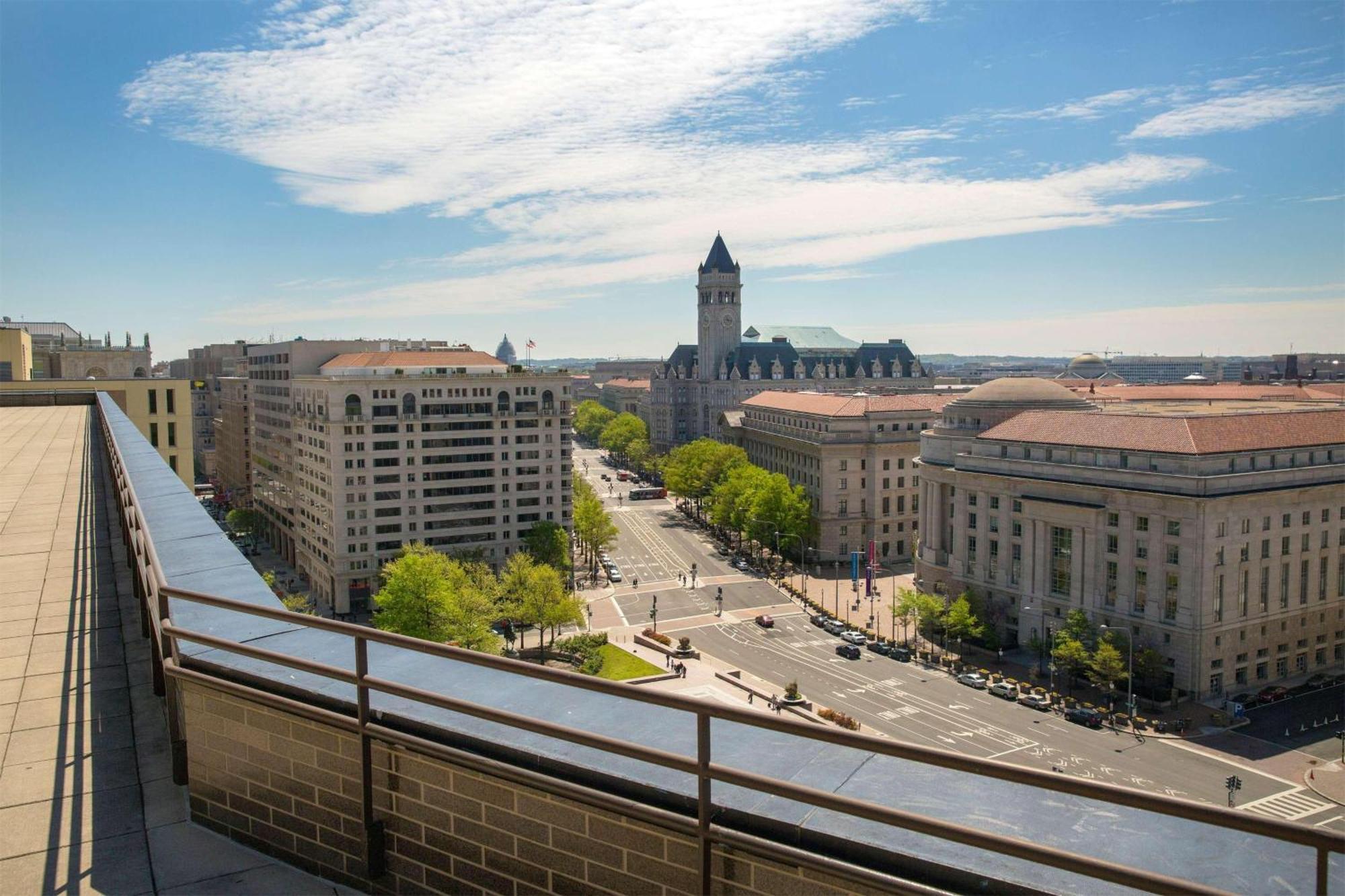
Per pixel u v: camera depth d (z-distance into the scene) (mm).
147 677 16609
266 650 12211
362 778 11578
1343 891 6988
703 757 8961
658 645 113438
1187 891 6723
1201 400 177625
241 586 15156
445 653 10508
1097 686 97562
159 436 98750
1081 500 105188
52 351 166750
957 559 123875
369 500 137500
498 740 10719
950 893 7949
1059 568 108688
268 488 186000
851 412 168875
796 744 10086
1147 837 8172
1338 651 104438
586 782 10008
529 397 146375
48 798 12789
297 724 12141
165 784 13453
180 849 12180
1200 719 89625
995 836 7492
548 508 149250
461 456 142625
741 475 181875
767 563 165000
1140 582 99438
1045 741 84250
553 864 10312
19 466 42625
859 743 7965
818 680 102438
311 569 150000
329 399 134250
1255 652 97812
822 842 8625
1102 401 180625
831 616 126938
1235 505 95125
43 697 15773
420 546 114875
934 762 7629
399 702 11836
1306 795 72625
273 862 12305
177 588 14156
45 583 22344
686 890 9406
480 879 10898
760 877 8914
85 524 29266
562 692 11578
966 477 121062
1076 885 7734
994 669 106312
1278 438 101688
